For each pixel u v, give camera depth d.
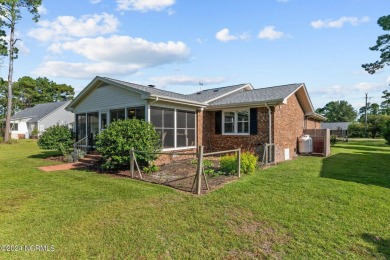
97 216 4.51
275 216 4.49
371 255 3.22
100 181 7.38
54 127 14.05
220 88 18.11
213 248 3.38
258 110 11.90
